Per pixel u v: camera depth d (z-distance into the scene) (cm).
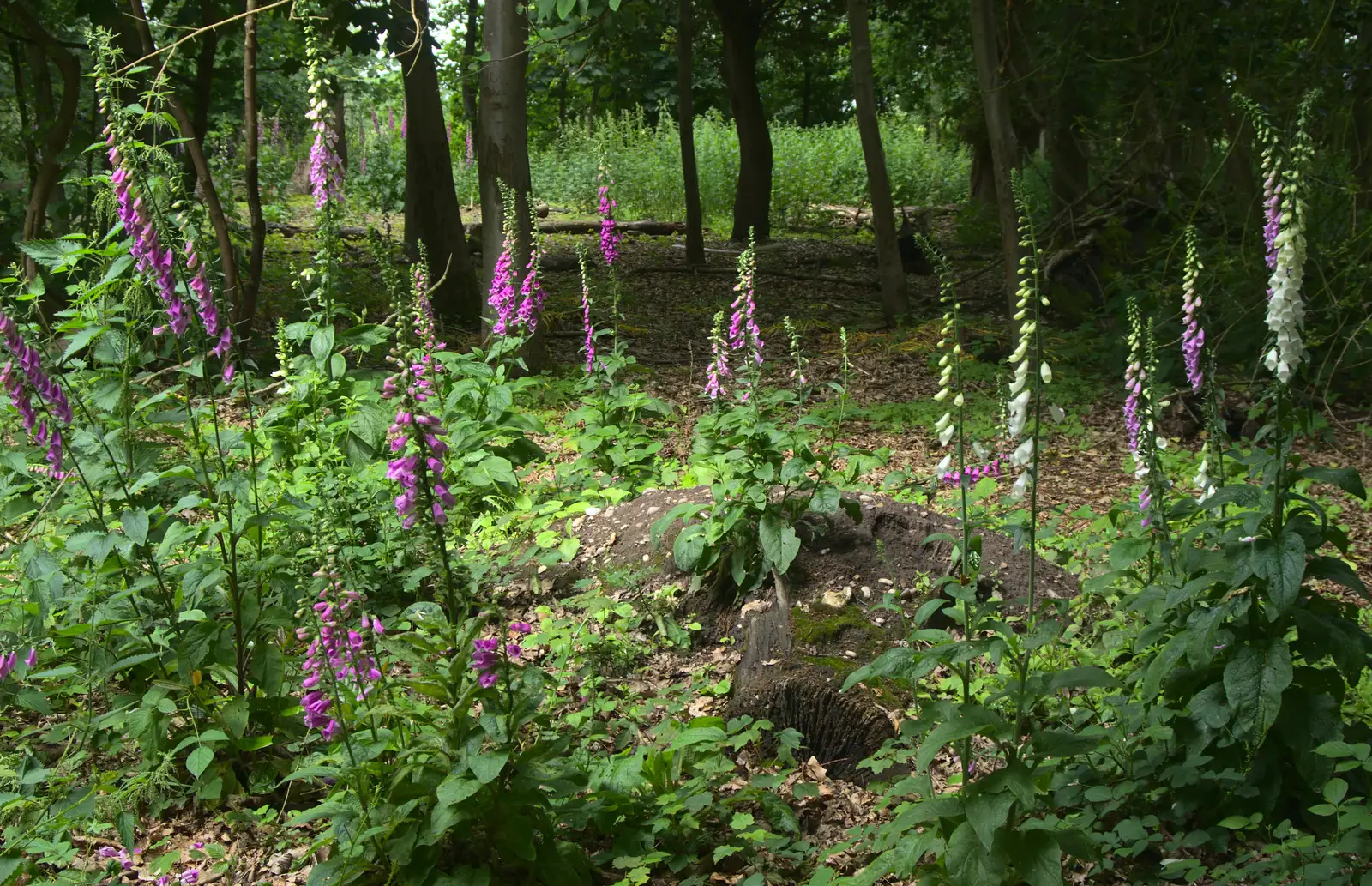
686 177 1819
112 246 413
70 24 1205
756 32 2125
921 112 3206
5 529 538
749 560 546
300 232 1988
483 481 630
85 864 370
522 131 1060
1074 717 415
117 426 417
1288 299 331
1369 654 341
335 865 324
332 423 609
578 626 528
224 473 423
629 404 762
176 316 399
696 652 528
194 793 404
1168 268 1113
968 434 884
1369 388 1012
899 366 1162
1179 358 999
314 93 540
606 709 453
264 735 414
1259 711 336
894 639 504
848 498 580
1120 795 365
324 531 335
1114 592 516
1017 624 502
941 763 426
